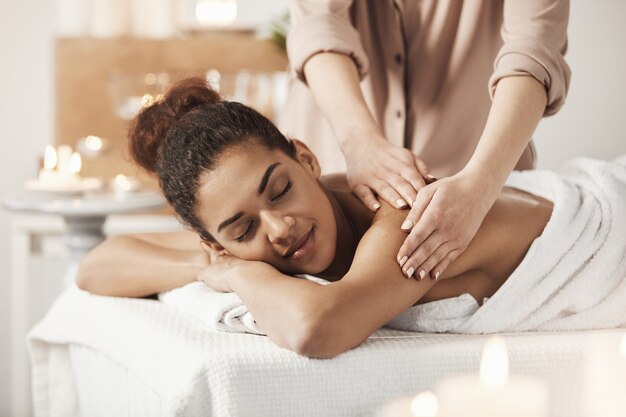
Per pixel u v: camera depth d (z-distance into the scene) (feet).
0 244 13.89
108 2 13.56
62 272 13.39
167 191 4.78
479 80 6.50
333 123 5.49
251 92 12.68
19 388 12.44
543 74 5.28
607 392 3.38
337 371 4.03
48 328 6.07
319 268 4.67
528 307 4.72
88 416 5.80
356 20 6.61
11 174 14.11
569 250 4.79
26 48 14.06
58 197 10.41
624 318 4.83
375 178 4.93
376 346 4.20
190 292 5.08
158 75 12.23
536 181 5.32
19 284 12.34
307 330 4.00
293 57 6.10
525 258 4.72
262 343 4.27
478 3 6.36
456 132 6.58
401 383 4.09
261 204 4.53
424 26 6.52
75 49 13.47
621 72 14.06
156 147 5.51
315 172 4.99
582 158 5.54
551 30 5.51
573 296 4.76
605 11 13.94
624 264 4.82
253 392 3.93
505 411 2.90
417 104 6.64
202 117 4.65
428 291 4.75
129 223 12.46
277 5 14.32
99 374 5.40
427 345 4.22
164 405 3.99
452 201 4.47
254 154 4.55
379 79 6.72
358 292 4.22
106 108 13.57
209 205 4.59
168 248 5.79
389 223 4.62
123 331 5.02
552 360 4.24
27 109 14.10
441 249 4.45
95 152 13.00
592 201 4.96
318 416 3.99
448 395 3.02
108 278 5.73
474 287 4.86
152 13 13.71
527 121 5.11
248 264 4.63
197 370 3.94
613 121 14.14
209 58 13.58
